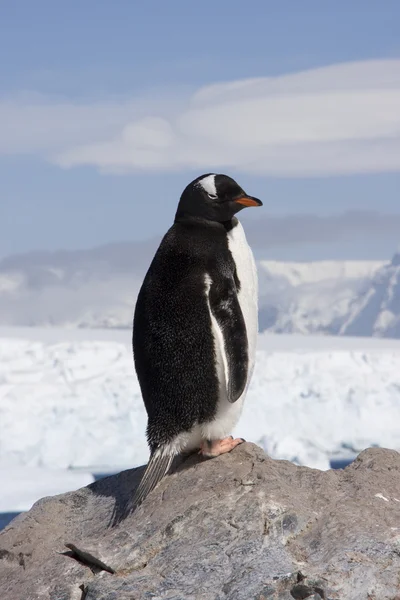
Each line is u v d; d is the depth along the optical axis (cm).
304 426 6425
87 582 1006
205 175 1130
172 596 935
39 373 6569
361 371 7181
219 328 1057
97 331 9950
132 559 1007
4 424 5875
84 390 6309
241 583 926
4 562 1125
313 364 7250
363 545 952
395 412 6581
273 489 1047
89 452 5753
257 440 6272
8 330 9819
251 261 1140
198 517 1030
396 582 911
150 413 1079
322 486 1079
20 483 4941
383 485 1090
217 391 1059
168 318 1062
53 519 1163
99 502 1179
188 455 1153
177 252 1098
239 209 1112
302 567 937
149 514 1070
